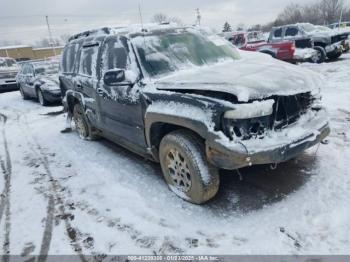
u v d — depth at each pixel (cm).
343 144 470
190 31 476
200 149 331
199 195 336
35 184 457
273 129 318
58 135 703
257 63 415
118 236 317
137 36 428
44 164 535
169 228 320
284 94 314
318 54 1402
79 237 323
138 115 399
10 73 1669
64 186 439
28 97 1310
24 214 379
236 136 301
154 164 480
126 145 470
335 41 1387
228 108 293
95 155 547
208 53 447
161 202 367
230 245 288
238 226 312
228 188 381
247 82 316
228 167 300
